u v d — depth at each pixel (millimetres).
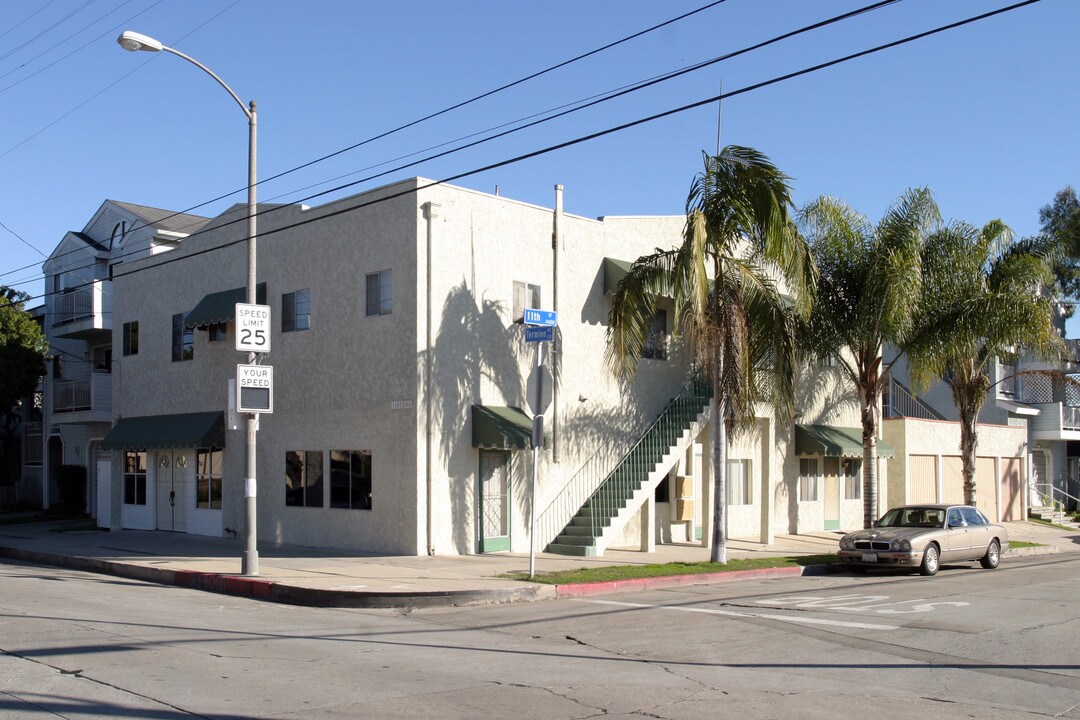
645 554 21188
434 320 19703
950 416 38312
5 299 31859
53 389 33969
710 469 23438
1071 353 39781
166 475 26672
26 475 37281
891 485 31328
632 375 20312
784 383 20125
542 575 16531
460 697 8117
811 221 23516
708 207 18844
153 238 30797
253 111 17016
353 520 20594
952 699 8500
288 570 17047
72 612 12625
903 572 20312
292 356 22312
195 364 25516
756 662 10055
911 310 22688
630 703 8070
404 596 14289
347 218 21203
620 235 23625
